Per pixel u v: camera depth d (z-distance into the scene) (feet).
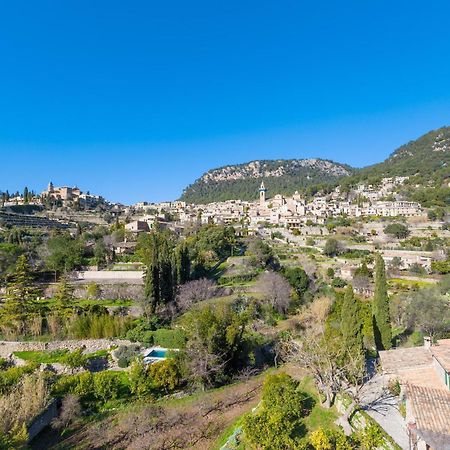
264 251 279.49
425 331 166.71
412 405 80.23
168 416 114.73
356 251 365.61
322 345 123.85
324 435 79.10
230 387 136.15
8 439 83.25
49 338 157.48
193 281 211.20
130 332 162.09
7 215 412.57
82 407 117.70
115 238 315.78
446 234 414.82
